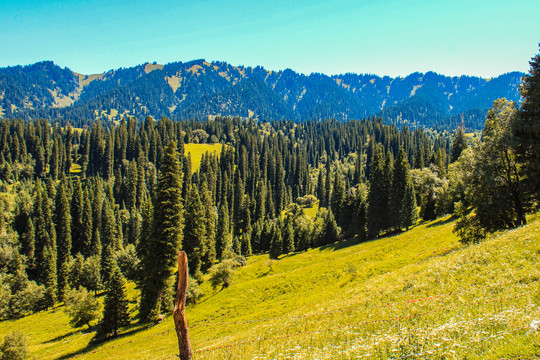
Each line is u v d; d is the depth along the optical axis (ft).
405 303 64.85
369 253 189.78
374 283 97.25
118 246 403.13
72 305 189.16
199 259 217.36
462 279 65.82
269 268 230.48
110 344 141.90
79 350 144.87
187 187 539.29
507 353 31.60
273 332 77.05
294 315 96.63
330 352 49.14
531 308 41.63
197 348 97.66
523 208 115.44
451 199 267.18
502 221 120.98
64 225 395.96
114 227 418.51
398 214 275.80
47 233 382.42
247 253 380.17
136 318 176.24
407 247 177.68
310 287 169.17
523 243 70.49
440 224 221.25
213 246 258.16
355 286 117.50
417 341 42.16
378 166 285.23
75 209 418.51
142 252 187.21
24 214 431.02
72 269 316.81
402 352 40.27
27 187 577.02
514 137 111.24
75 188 420.77
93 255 378.53
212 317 162.09
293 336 67.31
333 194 520.42
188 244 212.64
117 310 155.94
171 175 155.33
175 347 116.67
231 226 556.51
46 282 301.43
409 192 272.51
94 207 452.76
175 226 157.07
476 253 77.66
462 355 34.45
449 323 45.65
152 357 109.19
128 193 545.44
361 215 315.17
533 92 109.19
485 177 117.50
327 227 350.02
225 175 625.00
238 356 61.05
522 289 49.57
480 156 122.52
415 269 93.56
